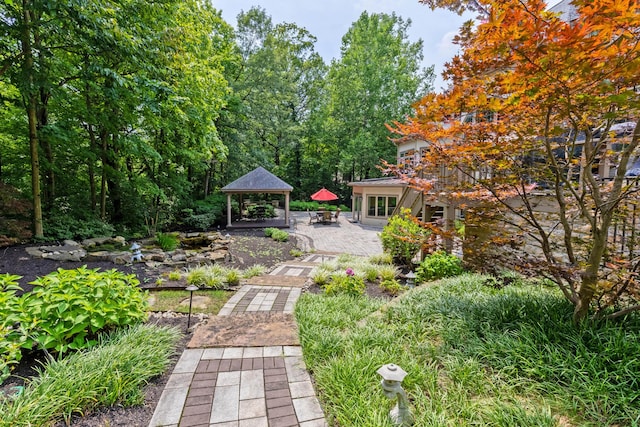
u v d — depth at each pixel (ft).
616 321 9.40
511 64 7.60
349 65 80.53
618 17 5.30
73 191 33.47
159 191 35.50
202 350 10.53
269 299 15.98
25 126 28.12
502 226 12.73
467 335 10.25
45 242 24.71
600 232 8.98
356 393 7.91
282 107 76.64
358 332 11.13
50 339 8.82
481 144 9.68
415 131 11.22
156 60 24.67
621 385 7.12
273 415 7.54
